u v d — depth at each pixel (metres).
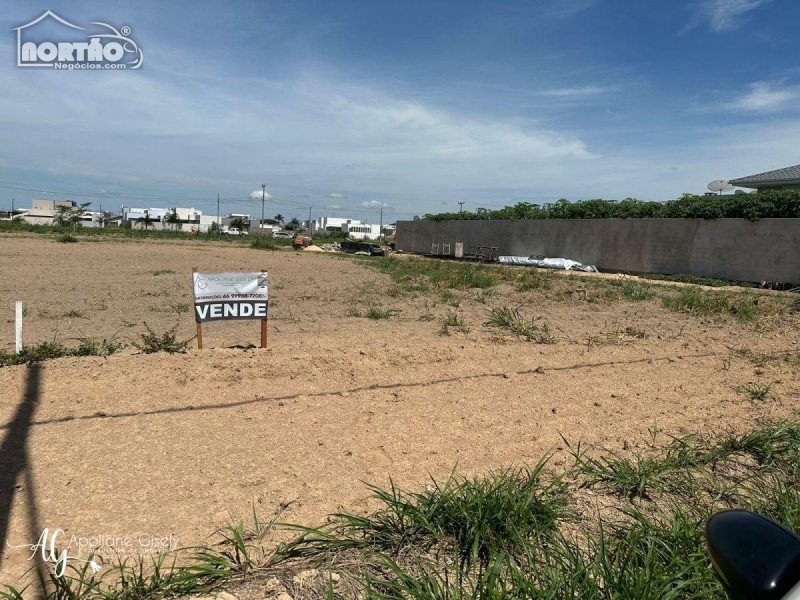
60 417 4.47
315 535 2.95
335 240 78.50
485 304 12.77
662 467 3.80
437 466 3.88
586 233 31.78
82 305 10.84
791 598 0.98
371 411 4.91
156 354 6.39
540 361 6.95
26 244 30.59
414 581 2.52
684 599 2.54
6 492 3.30
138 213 114.19
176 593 2.49
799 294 17.38
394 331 8.78
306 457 3.93
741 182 28.89
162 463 3.74
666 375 6.54
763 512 3.28
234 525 3.04
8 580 2.52
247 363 6.09
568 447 4.28
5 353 6.04
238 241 58.22
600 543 2.86
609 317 11.22
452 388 5.70
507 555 2.78
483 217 43.56
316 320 9.87
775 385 6.19
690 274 26.20
